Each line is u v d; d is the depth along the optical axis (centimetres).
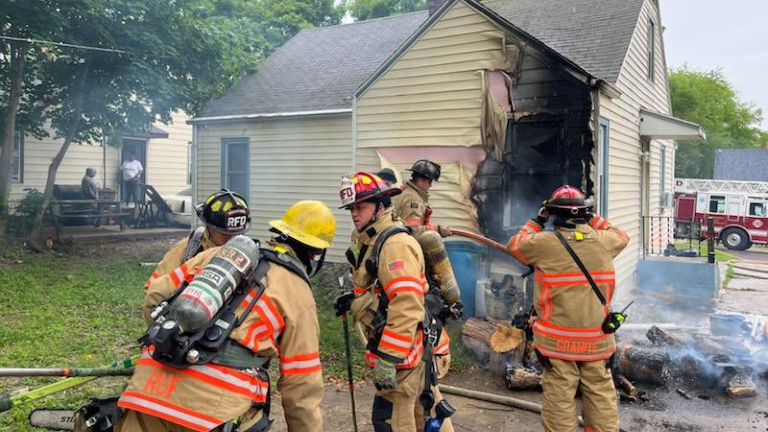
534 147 734
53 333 609
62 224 1427
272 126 1170
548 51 710
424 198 471
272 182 1177
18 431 377
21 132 1249
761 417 469
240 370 209
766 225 2186
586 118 697
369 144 870
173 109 1264
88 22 1040
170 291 229
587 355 340
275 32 2339
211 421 197
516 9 1150
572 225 351
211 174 1262
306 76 1284
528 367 534
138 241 1373
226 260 213
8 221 1127
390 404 298
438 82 801
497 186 756
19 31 1045
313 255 254
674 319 786
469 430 431
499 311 668
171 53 1128
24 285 830
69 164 1550
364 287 305
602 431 341
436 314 320
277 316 220
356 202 293
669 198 1398
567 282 342
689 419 464
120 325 658
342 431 420
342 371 542
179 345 197
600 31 961
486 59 759
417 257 290
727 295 1045
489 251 753
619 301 870
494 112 755
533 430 432
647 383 534
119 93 1202
